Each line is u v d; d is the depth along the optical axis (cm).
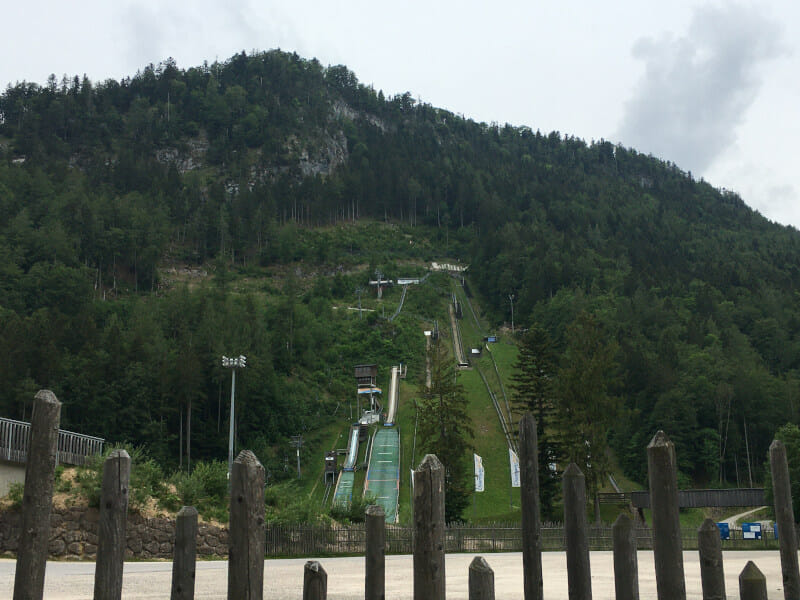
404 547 3269
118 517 706
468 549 3488
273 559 2734
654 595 1533
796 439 5659
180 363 9275
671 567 752
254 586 662
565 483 870
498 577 2011
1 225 16825
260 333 12812
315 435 10756
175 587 731
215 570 2039
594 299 16888
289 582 1784
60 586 1519
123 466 716
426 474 711
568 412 5544
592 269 19375
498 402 11750
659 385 10750
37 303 13625
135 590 1496
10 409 7812
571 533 858
